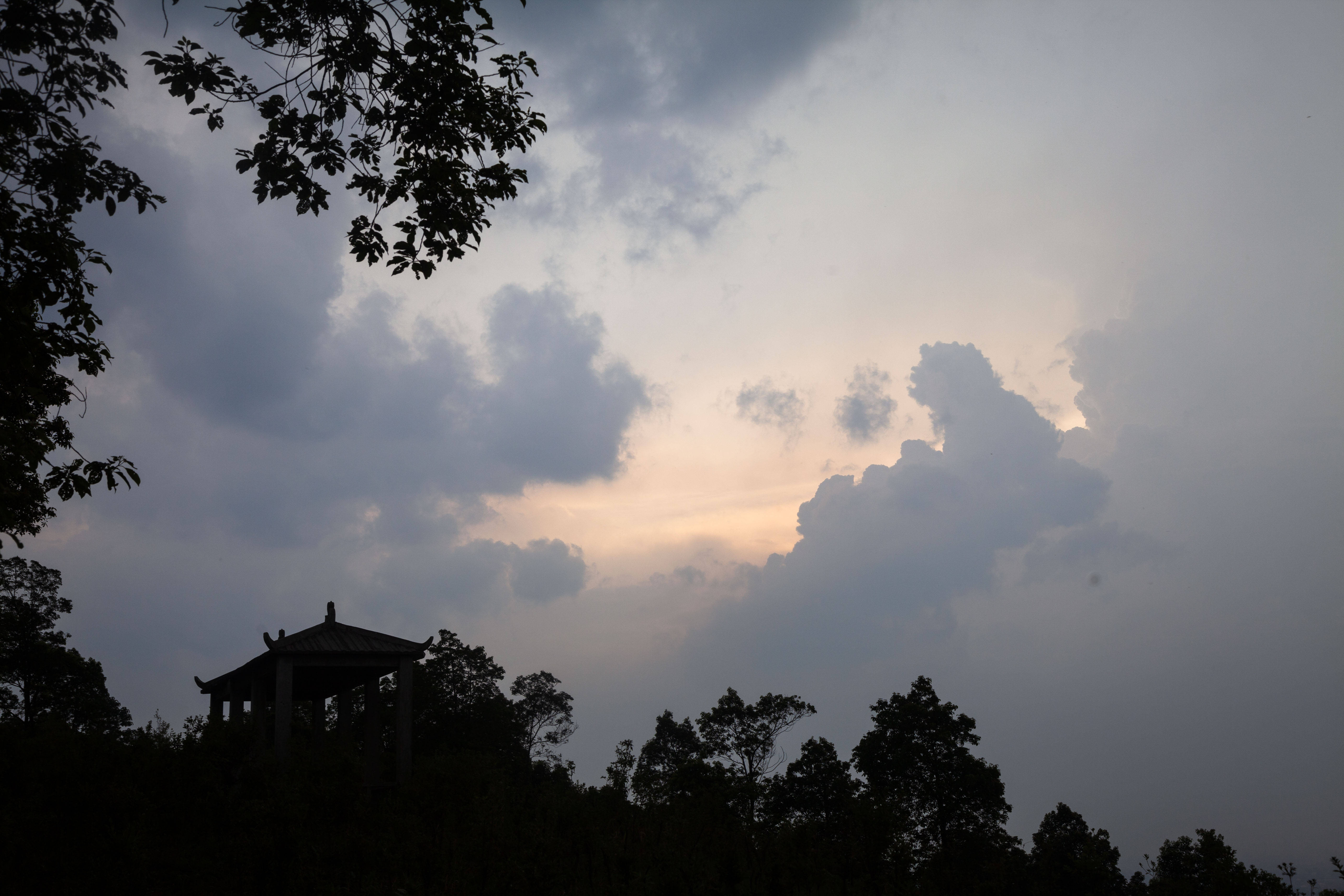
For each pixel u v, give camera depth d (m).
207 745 14.81
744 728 60.66
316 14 10.70
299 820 13.14
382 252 12.24
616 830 15.96
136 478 11.73
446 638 48.31
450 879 12.98
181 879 11.94
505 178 12.34
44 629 50.78
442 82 11.24
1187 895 17.31
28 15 9.31
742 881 14.30
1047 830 51.00
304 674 25.34
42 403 11.66
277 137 11.34
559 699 67.00
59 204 10.56
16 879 11.02
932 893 15.02
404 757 24.09
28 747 13.25
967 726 52.22
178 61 10.54
